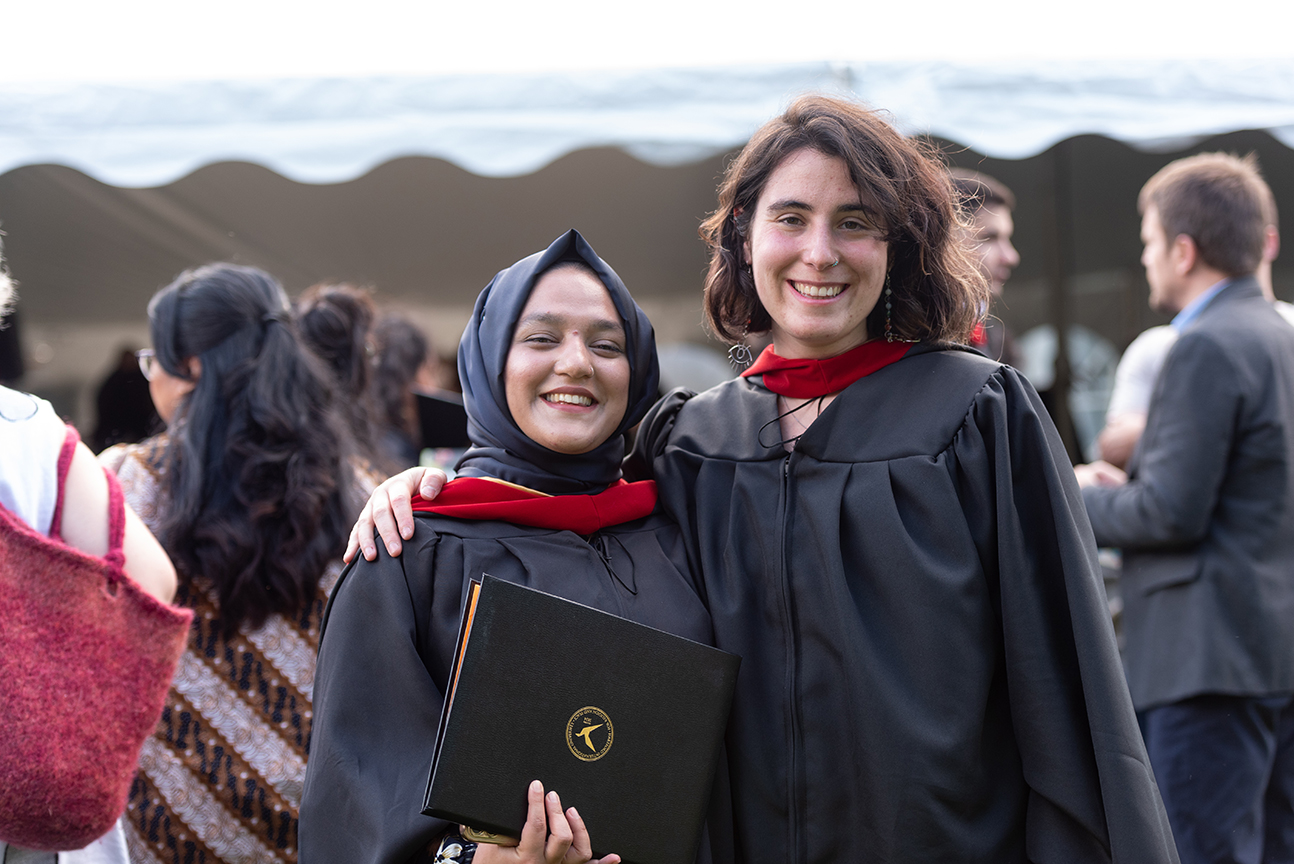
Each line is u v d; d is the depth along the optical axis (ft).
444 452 10.69
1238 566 7.44
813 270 4.67
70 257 18.43
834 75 12.09
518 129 12.05
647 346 5.04
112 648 3.40
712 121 12.09
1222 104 12.00
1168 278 8.54
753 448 4.96
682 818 4.00
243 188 17.60
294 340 6.16
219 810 5.28
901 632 4.40
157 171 11.83
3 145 11.70
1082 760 4.33
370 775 4.15
